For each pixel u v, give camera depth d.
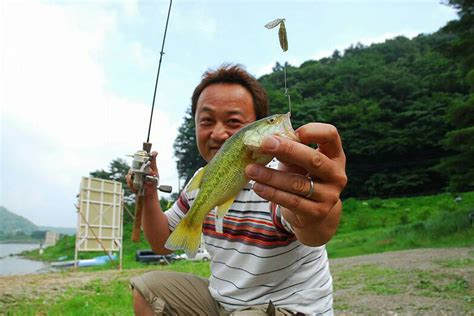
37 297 8.23
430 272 9.12
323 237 1.99
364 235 26.73
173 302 3.12
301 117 58.19
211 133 3.04
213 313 3.09
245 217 2.80
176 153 65.38
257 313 2.53
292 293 2.71
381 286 8.06
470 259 10.69
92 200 19.34
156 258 26.19
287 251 2.66
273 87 66.69
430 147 55.22
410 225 23.06
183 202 3.46
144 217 3.34
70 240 56.41
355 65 78.19
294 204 1.66
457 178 21.55
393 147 54.94
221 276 2.98
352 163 58.59
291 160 1.58
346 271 10.98
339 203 2.00
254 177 1.66
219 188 2.16
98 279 11.61
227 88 3.03
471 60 20.25
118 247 20.25
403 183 52.81
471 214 19.23
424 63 71.69
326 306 2.73
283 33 2.17
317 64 85.00
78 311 6.37
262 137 1.92
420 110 57.72
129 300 7.19
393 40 93.88
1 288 9.58
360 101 65.38
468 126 21.14
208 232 3.06
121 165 51.12
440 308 6.04
